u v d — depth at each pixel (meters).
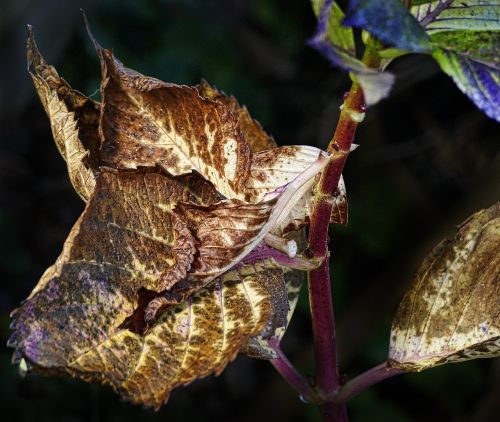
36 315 0.35
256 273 0.37
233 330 0.37
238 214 0.36
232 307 0.37
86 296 0.36
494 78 0.33
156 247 0.37
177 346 0.37
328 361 0.40
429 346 0.40
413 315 0.40
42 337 0.35
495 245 0.40
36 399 0.90
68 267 0.35
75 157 0.38
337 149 0.36
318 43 0.32
